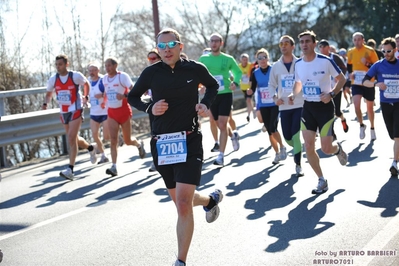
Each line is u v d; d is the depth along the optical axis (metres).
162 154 5.21
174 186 5.36
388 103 8.59
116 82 10.01
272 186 8.35
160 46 5.20
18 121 12.01
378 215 6.55
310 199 7.45
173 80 5.20
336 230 6.10
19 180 10.50
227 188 8.42
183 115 5.22
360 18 39.97
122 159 12.05
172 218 7.05
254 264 5.29
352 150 10.76
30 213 7.86
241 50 37.59
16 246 6.38
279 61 8.94
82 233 6.69
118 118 10.07
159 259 5.62
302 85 7.86
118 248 6.04
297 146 8.84
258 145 12.34
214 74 10.39
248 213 6.99
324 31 39.00
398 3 39.50
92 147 11.39
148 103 5.27
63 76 10.09
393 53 8.53
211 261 5.43
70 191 9.14
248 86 18.03
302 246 5.68
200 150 5.25
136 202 8.02
